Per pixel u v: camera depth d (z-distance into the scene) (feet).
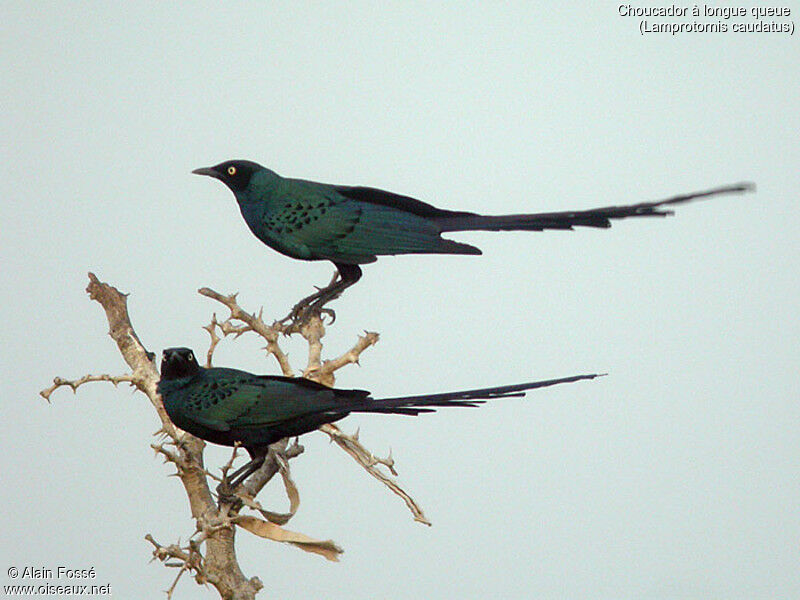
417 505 37.11
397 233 46.19
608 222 39.40
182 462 35.86
